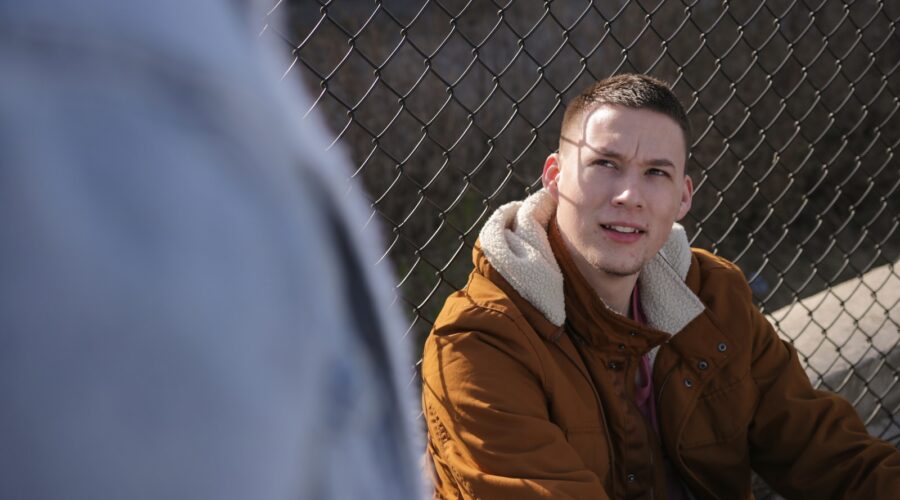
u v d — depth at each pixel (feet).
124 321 0.98
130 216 1.00
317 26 6.71
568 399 5.86
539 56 21.06
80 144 0.99
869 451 6.36
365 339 1.43
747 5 21.31
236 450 1.06
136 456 0.99
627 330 6.03
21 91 0.98
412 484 1.54
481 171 19.19
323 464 1.30
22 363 0.95
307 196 1.25
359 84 18.72
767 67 20.95
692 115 20.25
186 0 1.12
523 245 6.02
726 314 6.40
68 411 0.96
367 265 1.41
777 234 19.39
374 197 18.16
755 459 6.74
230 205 1.08
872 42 21.15
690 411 6.29
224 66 1.12
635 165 5.92
